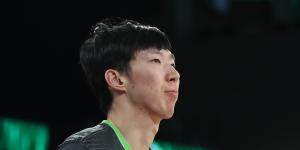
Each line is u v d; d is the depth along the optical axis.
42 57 12.46
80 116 12.19
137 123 2.48
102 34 2.55
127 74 2.47
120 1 12.93
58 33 12.54
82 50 2.61
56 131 12.12
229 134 10.29
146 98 2.44
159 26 12.62
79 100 12.21
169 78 2.47
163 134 10.35
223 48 10.56
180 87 10.80
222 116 10.38
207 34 12.06
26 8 12.40
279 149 9.88
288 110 9.89
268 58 10.17
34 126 12.06
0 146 11.56
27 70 12.38
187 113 10.64
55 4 12.55
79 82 12.24
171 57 2.54
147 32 2.51
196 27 12.59
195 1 12.84
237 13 13.05
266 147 10.01
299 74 9.90
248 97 10.24
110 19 2.67
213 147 10.34
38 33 12.48
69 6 12.59
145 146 2.50
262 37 10.30
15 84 12.27
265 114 10.07
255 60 10.28
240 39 10.45
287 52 10.04
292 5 12.08
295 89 9.88
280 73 10.05
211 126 10.41
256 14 12.99
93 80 2.58
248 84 10.27
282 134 9.88
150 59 2.46
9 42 12.38
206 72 10.67
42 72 12.43
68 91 12.30
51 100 12.32
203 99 10.59
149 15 13.10
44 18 12.48
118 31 2.52
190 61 10.80
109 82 2.50
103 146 2.37
